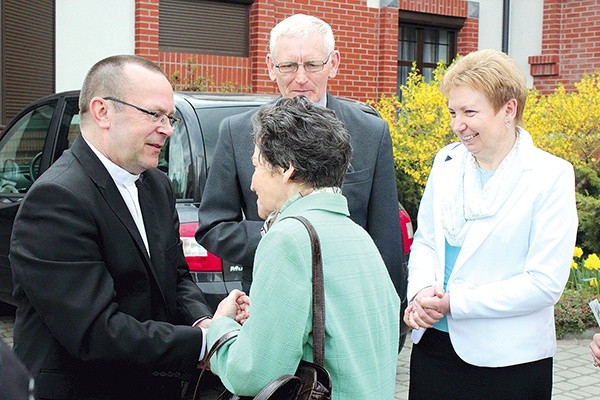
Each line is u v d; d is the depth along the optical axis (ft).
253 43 34.32
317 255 6.86
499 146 9.41
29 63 30.53
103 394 8.16
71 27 30.25
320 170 7.26
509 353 9.27
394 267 10.35
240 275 14.08
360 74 37.37
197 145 14.97
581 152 27.96
